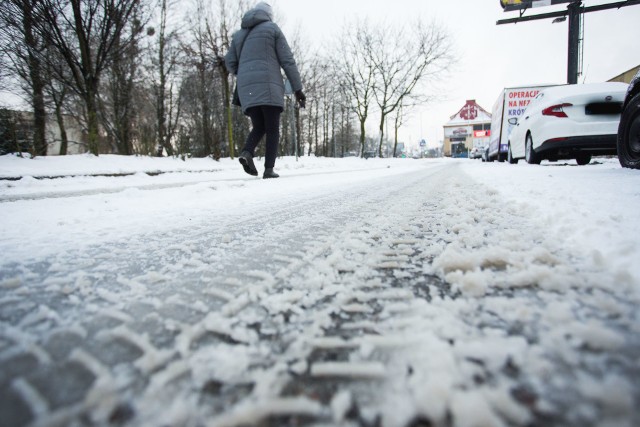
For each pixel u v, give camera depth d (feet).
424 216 6.46
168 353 1.89
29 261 3.97
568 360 1.67
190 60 51.88
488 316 2.19
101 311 2.51
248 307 2.53
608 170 14.05
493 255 3.23
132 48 31.91
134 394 1.58
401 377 1.65
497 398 1.42
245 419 1.43
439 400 1.42
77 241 5.05
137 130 46.52
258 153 85.30
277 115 18.17
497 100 42.52
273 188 14.12
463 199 8.59
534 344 1.83
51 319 2.38
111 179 18.90
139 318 2.39
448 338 1.96
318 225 5.92
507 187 10.55
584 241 3.83
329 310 2.45
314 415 1.45
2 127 23.67
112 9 26.89
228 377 1.70
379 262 3.61
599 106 18.44
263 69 17.06
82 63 27.61
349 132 140.77
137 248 4.57
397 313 2.35
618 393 1.40
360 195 10.76
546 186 9.71
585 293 2.49
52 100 38.96
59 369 1.77
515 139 28.60
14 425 1.37
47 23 24.77
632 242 3.55
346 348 1.94
